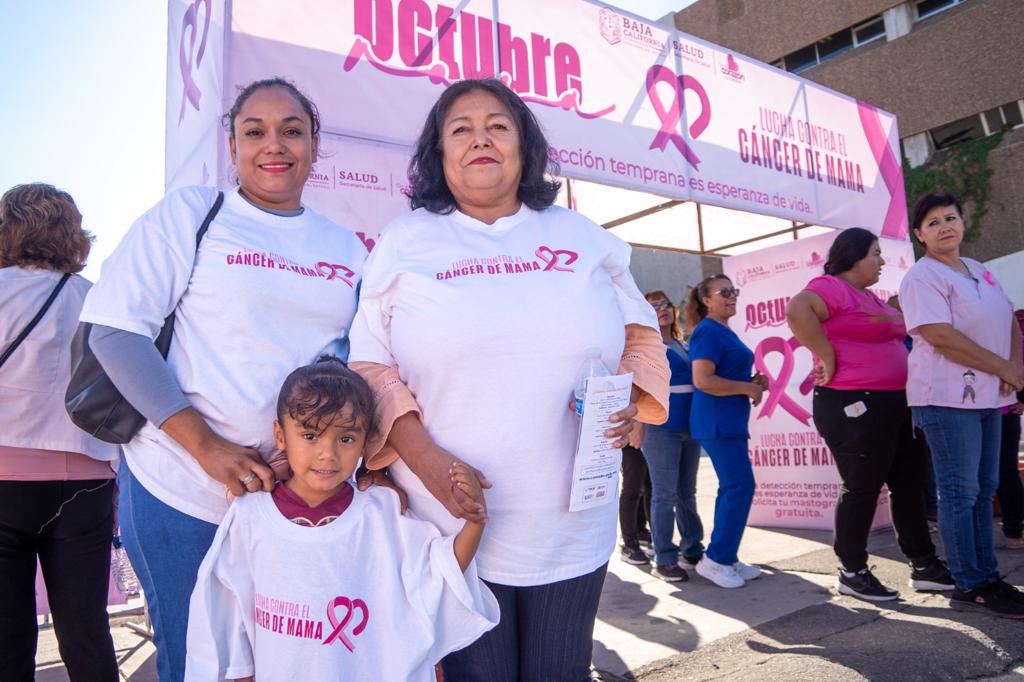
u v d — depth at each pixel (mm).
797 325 3604
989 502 3387
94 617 2268
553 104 3963
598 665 2996
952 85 15688
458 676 1646
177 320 1634
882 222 6281
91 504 2297
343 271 1837
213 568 1479
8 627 2141
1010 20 14875
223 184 2740
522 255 1645
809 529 5539
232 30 2852
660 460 4355
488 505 1568
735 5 19328
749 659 2945
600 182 4156
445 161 1708
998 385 3225
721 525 4105
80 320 1574
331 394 1509
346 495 1603
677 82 4664
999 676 2605
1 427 2154
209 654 1438
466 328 1537
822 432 3691
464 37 3600
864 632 3141
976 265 3467
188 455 1583
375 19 3283
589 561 1641
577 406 1546
